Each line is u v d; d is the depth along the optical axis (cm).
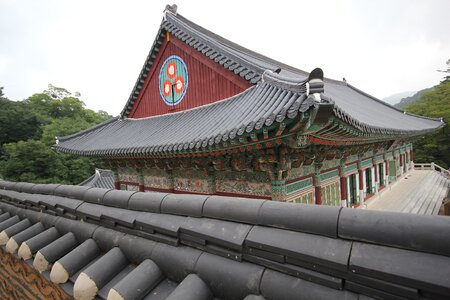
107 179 2481
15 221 497
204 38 1172
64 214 418
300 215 213
